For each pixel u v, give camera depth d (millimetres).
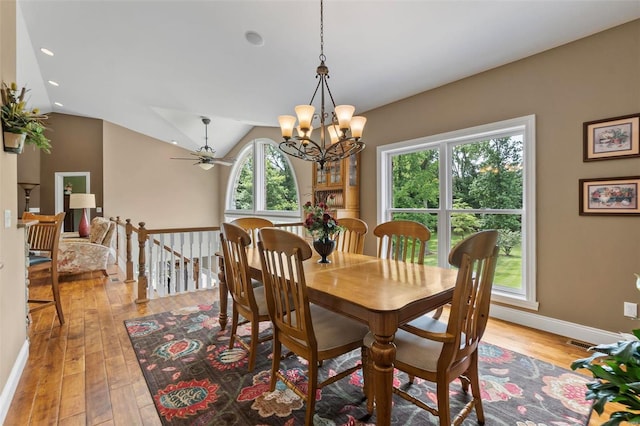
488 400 1851
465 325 1554
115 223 5504
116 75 4570
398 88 3617
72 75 4961
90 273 5090
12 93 2055
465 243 1342
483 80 3170
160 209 8258
